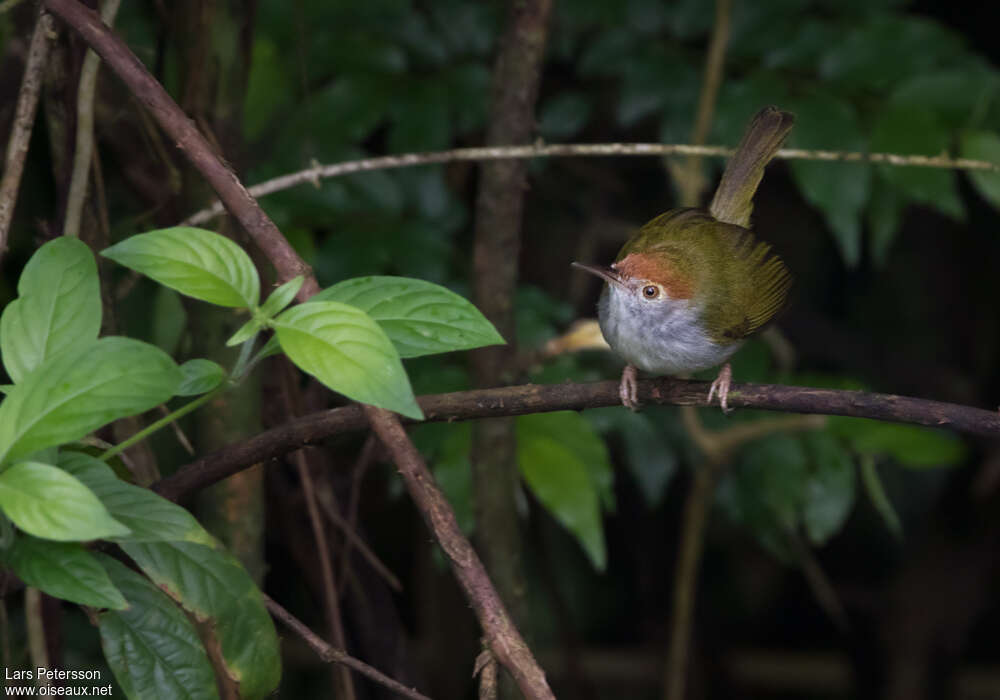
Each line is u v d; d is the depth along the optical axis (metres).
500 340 3.59
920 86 8.09
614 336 6.56
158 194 6.85
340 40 8.11
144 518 3.63
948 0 10.05
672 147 5.79
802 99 8.15
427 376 7.48
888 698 11.35
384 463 8.44
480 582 3.49
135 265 3.51
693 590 9.11
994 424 3.99
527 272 10.01
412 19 8.27
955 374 10.73
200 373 3.62
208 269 3.54
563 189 9.95
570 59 8.93
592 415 8.33
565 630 10.23
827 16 8.91
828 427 8.29
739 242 6.74
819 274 11.21
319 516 6.38
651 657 11.20
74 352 3.28
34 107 4.44
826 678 11.80
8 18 6.57
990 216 10.48
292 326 3.38
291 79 8.09
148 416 5.72
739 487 9.02
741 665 11.94
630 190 10.13
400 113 8.05
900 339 11.15
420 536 10.54
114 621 3.87
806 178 7.99
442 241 7.87
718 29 7.99
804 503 8.48
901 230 10.95
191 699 3.85
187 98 6.03
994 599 11.77
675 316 6.36
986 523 10.79
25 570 3.28
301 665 10.95
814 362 10.73
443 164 8.24
